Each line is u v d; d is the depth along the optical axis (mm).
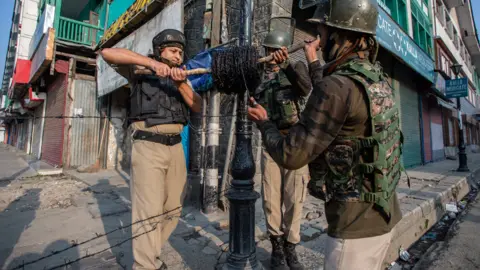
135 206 1913
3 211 4270
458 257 2918
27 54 13969
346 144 1007
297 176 2279
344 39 1128
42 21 9148
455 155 16422
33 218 3906
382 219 1025
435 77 10992
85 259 2562
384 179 980
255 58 1588
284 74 2299
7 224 3629
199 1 6000
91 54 9617
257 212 3918
